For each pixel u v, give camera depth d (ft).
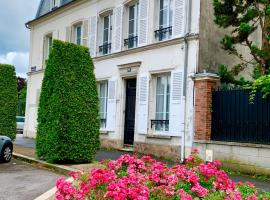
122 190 14.11
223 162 39.78
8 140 43.83
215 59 46.93
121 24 57.31
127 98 56.59
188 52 45.98
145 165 19.06
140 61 52.65
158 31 51.19
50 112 40.47
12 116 63.21
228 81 43.93
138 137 51.98
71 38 69.62
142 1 53.57
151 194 15.15
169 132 47.50
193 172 17.06
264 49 40.11
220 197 15.53
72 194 15.49
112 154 50.57
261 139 37.17
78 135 40.19
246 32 40.04
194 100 44.27
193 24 46.01
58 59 40.60
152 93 51.11
